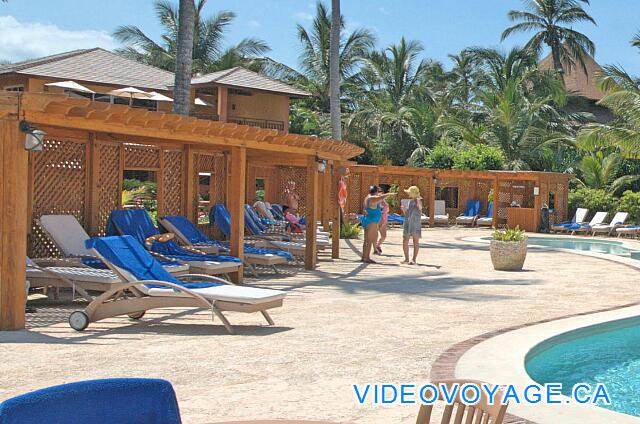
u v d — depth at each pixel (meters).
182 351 7.04
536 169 35.25
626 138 27.09
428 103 41.91
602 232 28.08
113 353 6.91
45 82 26.17
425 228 30.28
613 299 10.81
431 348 7.24
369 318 8.98
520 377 6.04
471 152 32.16
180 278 10.67
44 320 8.70
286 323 8.62
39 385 5.72
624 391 6.54
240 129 11.41
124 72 28.86
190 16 16.53
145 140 13.52
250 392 5.61
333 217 16.61
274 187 22.75
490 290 11.68
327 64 44.28
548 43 48.09
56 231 10.92
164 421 2.67
